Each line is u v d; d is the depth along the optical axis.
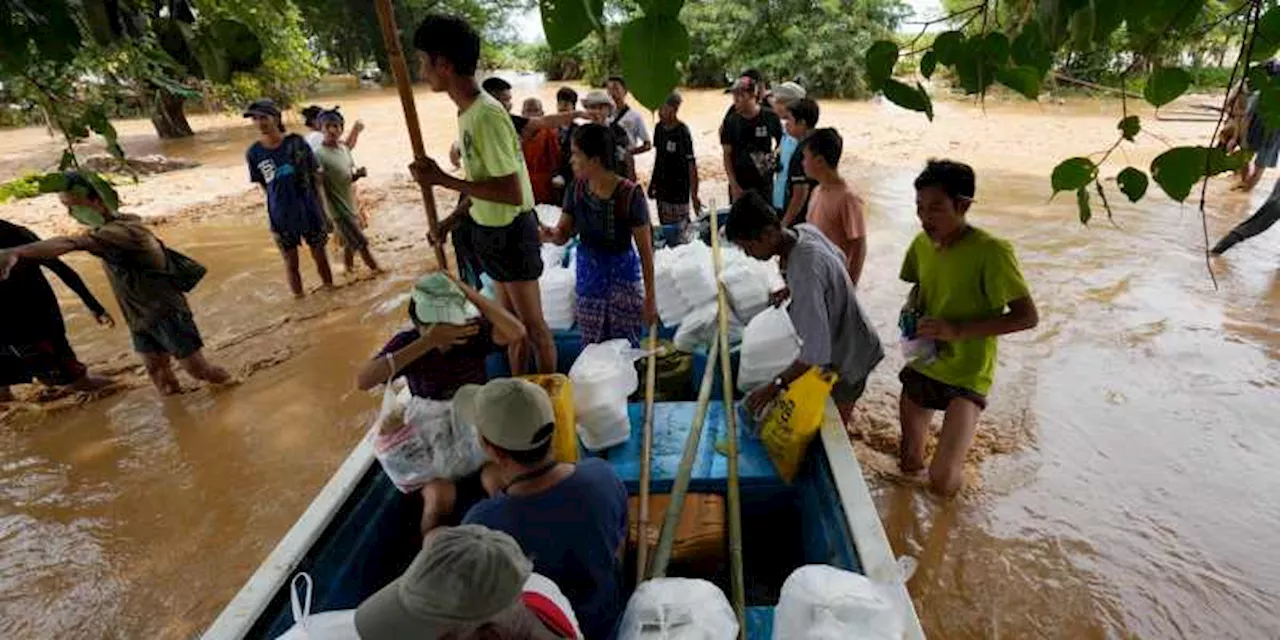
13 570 3.79
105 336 6.47
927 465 4.27
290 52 14.62
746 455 3.54
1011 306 3.41
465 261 4.68
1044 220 8.80
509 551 1.60
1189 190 1.25
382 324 6.52
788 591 2.37
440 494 3.21
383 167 13.04
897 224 8.97
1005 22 1.57
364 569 3.06
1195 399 4.86
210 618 3.49
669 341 4.79
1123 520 3.82
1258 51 1.20
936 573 3.53
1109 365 5.32
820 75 22.38
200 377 5.37
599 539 2.33
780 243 3.47
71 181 1.53
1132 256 7.45
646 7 1.00
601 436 3.59
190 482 4.45
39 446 4.84
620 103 8.16
